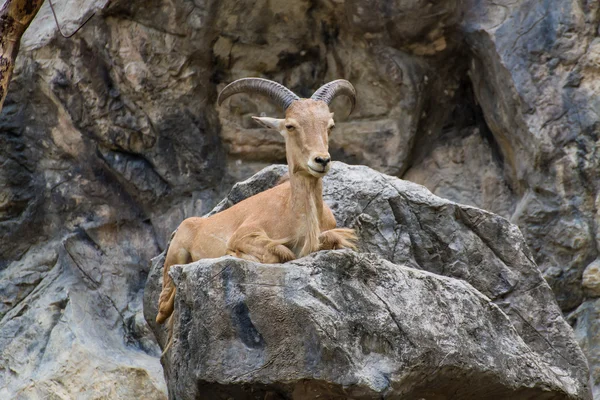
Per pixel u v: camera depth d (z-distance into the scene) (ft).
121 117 80.38
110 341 78.74
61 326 78.28
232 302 43.14
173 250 51.29
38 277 82.69
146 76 79.46
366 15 78.74
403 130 81.66
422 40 79.77
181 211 82.58
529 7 75.77
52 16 81.71
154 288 60.39
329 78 83.41
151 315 60.39
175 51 79.41
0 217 84.02
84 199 83.15
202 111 81.56
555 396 51.19
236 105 82.89
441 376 45.85
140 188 82.23
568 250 73.31
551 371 51.21
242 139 82.64
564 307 73.77
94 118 80.28
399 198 55.83
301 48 82.64
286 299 42.68
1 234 84.02
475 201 81.10
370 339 43.45
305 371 41.98
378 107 82.38
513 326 50.21
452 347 45.91
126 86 79.77
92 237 82.84
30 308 80.53
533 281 55.93
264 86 48.42
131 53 79.30
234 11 79.10
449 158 83.05
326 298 42.96
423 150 83.92
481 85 79.56
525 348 49.85
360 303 43.78
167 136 81.20
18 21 58.18
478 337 47.80
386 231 55.16
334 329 42.32
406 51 80.84
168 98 80.38
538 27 75.00
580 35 74.08
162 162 81.87
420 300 45.88
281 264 43.73
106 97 80.02
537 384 49.57
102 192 83.35
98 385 75.00
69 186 83.15
